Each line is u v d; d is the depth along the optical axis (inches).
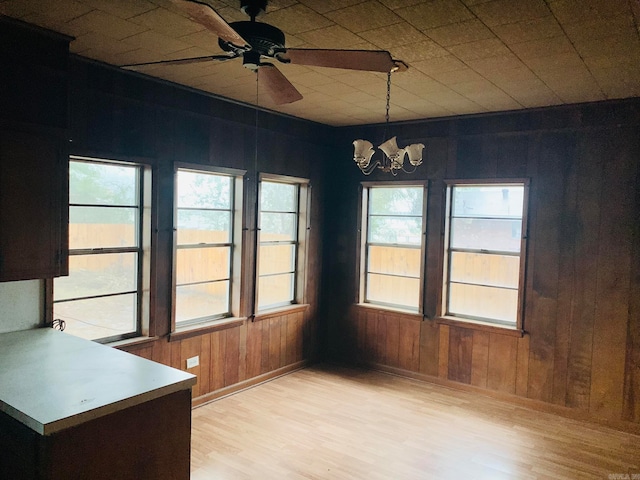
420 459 129.0
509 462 128.7
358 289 209.2
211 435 139.7
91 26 102.2
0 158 99.8
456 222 185.8
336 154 214.8
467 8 87.3
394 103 163.5
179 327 155.6
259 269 185.6
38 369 89.6
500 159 172.7
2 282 102.7
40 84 105.6
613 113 151.3
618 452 136.1
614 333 152.7
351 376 196.5
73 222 127.8
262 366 185.9
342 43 106.1
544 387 165.2
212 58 86.6
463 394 178.9
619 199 151.2
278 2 86.0
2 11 95.0
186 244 157.8
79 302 130.2
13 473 76.0
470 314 183.9
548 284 163.8
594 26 93.4
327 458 128.1
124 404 77.2
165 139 146.1
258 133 178.1
